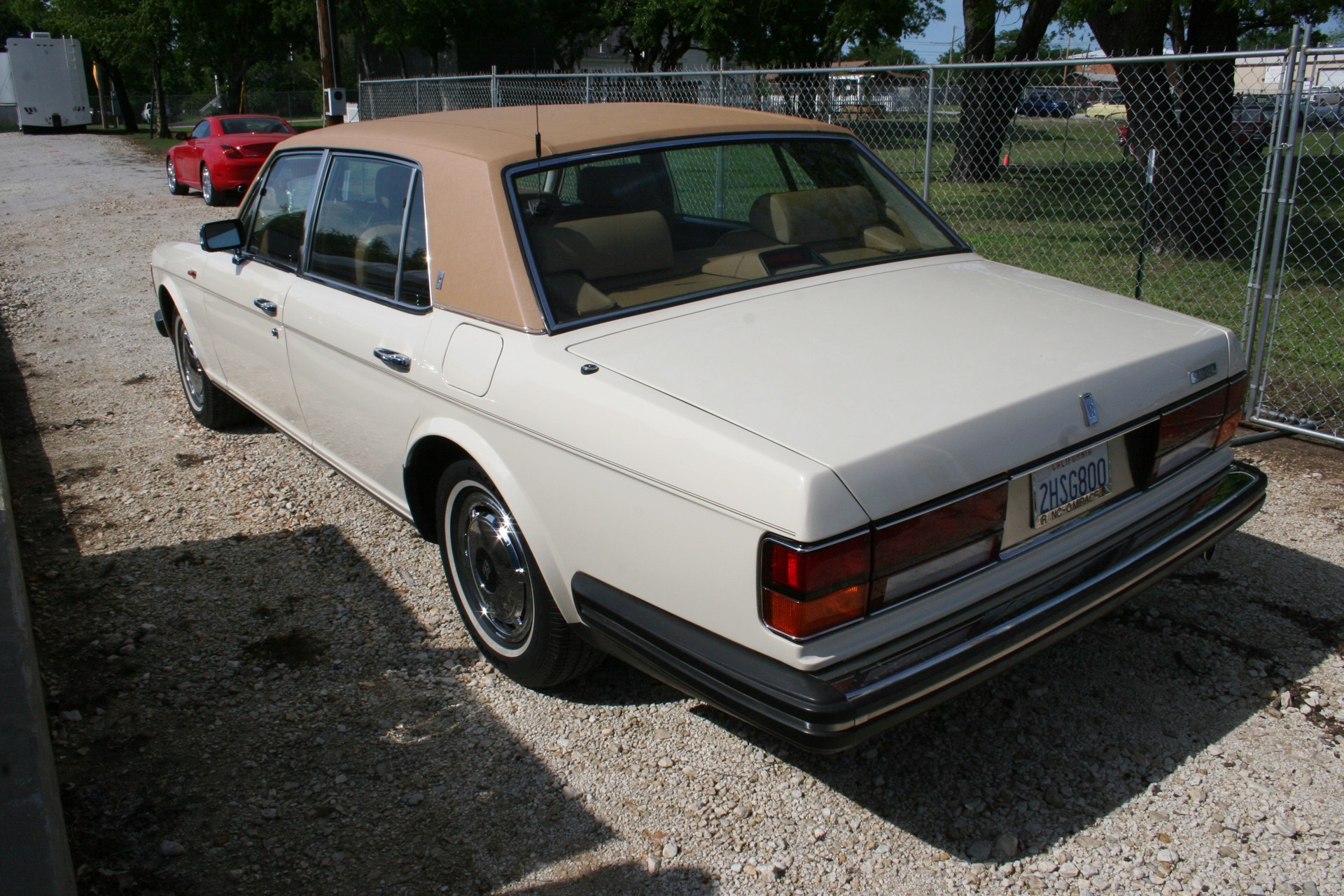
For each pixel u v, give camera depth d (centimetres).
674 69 3309
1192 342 277
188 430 559
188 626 356
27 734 250
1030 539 241
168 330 562
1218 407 287
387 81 1552
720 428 224
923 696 217
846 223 344
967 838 248
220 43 3719
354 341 341
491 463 284
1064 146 1106
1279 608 346
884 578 215
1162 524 270
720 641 229
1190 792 261
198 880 241
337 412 375
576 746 288
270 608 367
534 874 241
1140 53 1122
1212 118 947
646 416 237
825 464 208
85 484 486
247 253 438
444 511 322
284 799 269
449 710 306
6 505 398
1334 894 226
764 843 249
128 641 346
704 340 264
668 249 305
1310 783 262
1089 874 235
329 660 334
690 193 327
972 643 224
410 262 323
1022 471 233
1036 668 319
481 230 294
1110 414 250
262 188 430
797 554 205
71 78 4178
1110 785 265
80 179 2058
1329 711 291
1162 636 333
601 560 256
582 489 255
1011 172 1153
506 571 303
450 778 276
